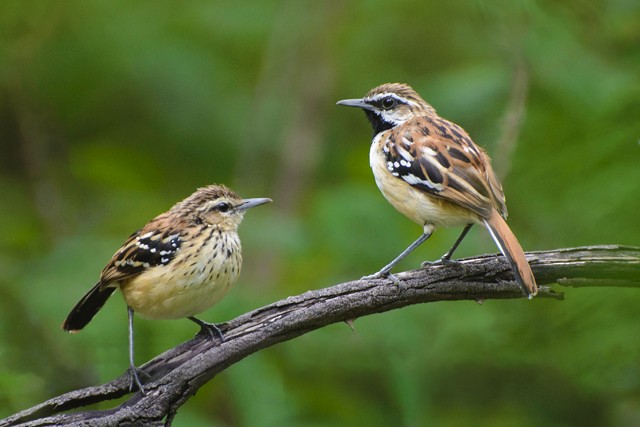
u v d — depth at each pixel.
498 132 10.82
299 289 13.46
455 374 14.66
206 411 13.05
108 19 15.73
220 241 10.05
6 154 16.67
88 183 16.56
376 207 13.24
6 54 14.80
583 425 14.48
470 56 15.97
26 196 16.56
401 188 10.48
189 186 16.50
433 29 16.05
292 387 13.30
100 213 15.89
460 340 13.09
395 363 12.80
